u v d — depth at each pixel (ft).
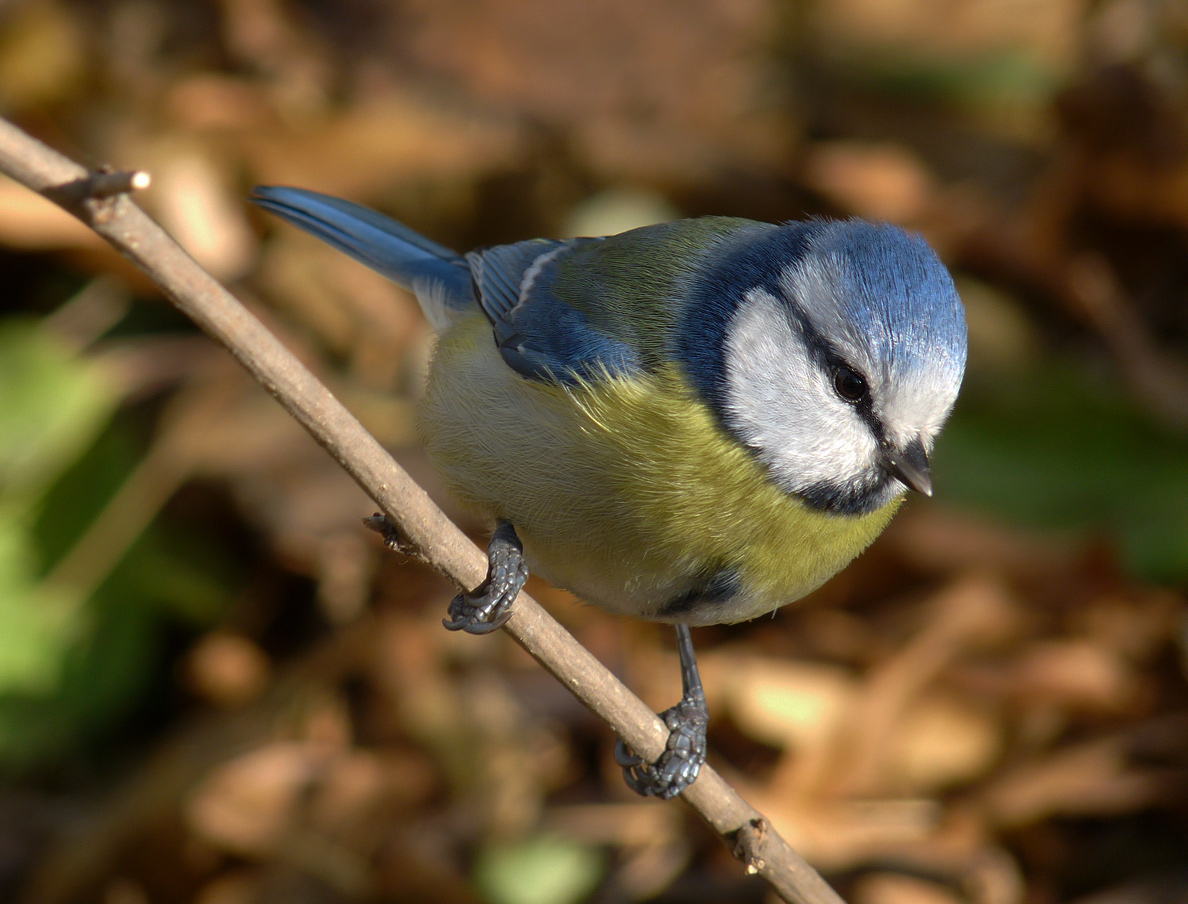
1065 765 25.32
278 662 27.22
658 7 37.09
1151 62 34.78
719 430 17.92
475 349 20.01
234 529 27.91
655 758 16.47
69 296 29.12
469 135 34.42
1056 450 29.81
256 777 25.43
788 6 39.96
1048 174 34.88
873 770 25.67
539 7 36.09
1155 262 34.04
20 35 32.19
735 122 36.55
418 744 26.17
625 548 18.29
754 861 16.65
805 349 18.51
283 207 25.09
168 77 33.06
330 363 30.60
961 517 28.89
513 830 25.08
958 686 26.18
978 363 31.48
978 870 24.50
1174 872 24.45
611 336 18.67
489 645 27.48
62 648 26.23
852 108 38.09
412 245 24.75
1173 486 29.12
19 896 24.35
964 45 39.04
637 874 24.77
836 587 28.40
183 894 24.53
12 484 26.78
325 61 34.83
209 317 12.48
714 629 28.27
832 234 19.15
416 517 14.53
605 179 34.60
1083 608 27.63
